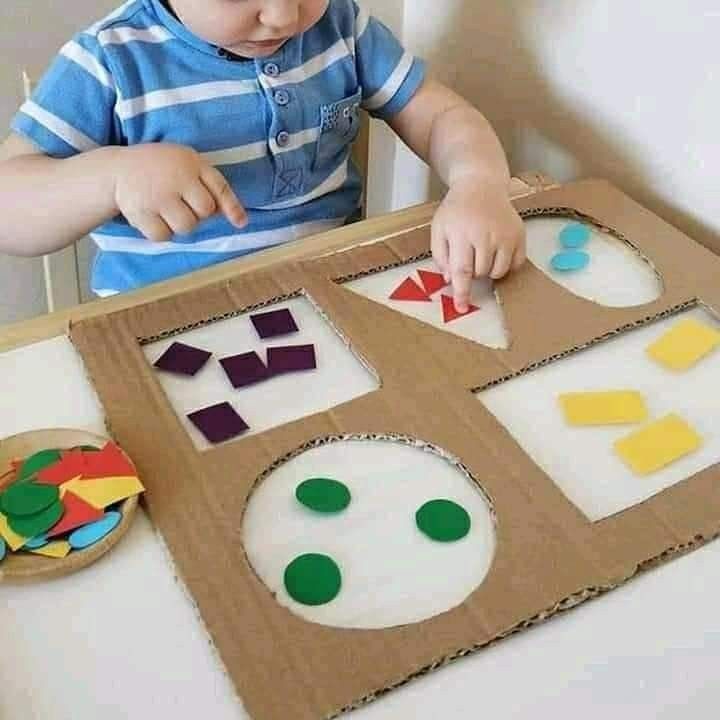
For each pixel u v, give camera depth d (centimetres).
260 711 47
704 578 54
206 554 53
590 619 52
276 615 51
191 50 79
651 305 70
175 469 57
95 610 51
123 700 48
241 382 63
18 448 57
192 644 50
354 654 49
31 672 49
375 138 110
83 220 72
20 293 105
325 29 85
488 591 52
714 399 64
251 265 73
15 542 52
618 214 77
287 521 56
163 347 66
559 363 66
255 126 82
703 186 78
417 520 56
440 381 63
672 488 57
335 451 60
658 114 79
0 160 76
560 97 87
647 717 48
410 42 103
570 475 59
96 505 54
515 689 49
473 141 84
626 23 79
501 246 72
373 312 68
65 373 64
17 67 94
